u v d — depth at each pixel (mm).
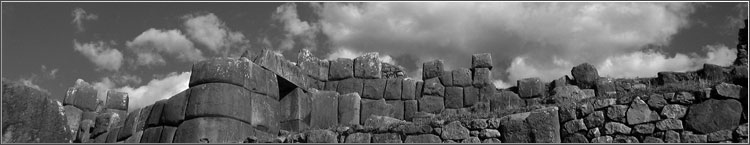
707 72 14711
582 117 12836
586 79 16422
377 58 18688
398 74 18969
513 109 14812
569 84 16766
